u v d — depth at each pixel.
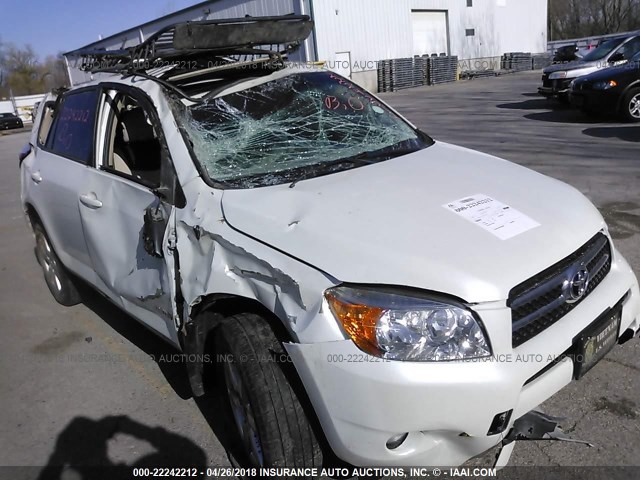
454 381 1.93
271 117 3.22
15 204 9.41
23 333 4.39
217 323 2.47
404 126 3.60
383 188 2.59
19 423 3.22
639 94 10.45
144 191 2.96
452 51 32.56
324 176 2.79
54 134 4.27
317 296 2.04
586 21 57.75
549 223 2.39
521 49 37.59
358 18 27.20
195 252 2.57
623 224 5.16
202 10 30.16
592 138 9.33
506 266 2.10
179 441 2.92
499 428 2.04
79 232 3.69
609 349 2.44
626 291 2.56
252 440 2.34
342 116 3.42
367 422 1.97
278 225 2.33
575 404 2.83
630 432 2.61
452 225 2.27
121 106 3.58
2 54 66.44
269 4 26.55
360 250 2.13
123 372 3.66
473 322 1.98
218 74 3.48
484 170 2.91
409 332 1.96
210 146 2.90
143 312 3.17
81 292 4.82
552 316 2.20
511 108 14.78
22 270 5.97
